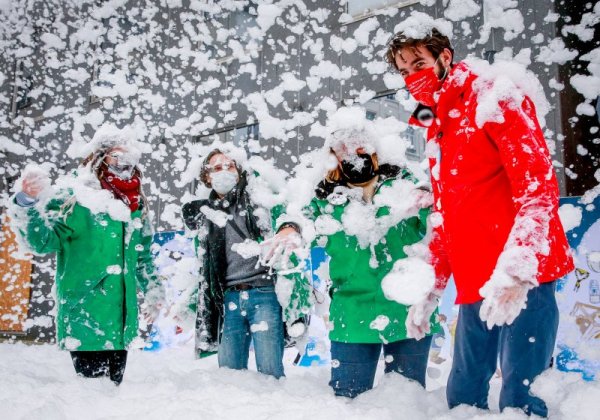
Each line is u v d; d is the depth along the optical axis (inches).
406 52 64.3
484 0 192.9
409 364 82.7
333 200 86.6
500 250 58.2
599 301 138.3
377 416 69.1
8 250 357.1
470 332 62.7
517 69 57.9
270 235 104.7
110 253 100.9
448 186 62.8
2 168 374.9
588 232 143.3
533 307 54.6
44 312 335.3
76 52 344.2
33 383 104.0
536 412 56.4
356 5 237.3
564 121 174.2
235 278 102.0
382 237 83.9
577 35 181.8
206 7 282.8
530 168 51.2
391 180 85.7
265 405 77.5
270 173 111.8
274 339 99.9
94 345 97.7
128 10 315.0
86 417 78.2
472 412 63.0
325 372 119.3
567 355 139.3
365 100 230.2
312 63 247.1
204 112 277.4
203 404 79.4
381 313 81.7
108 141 104.9
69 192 100.7
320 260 168.2
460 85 60.4
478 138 58.3
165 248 236.1
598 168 175.9
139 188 110.3
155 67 298.4
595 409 54.1
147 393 92.1
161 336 221.8
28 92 375.9
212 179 105.7
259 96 260.1
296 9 254.5
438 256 70.5
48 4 362.0
